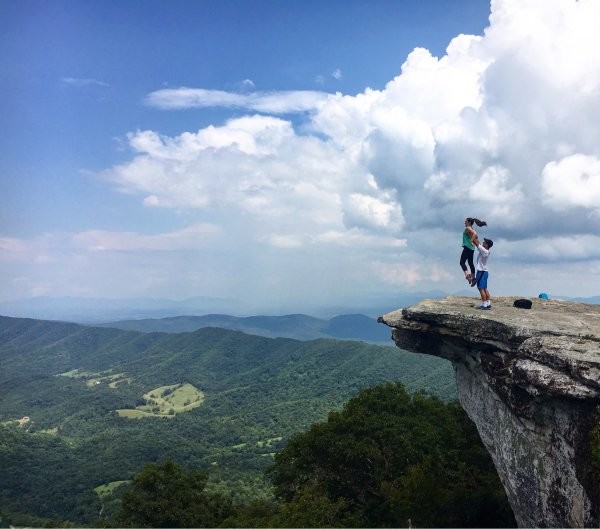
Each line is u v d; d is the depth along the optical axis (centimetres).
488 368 1798
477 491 3038
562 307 2089
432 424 4025
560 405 1448
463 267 2117
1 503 12325
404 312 2200
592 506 1298
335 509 3153
